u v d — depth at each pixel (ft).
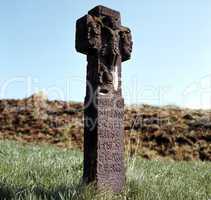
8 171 27.55
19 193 21.94
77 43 25.67
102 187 23.86
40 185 24.53
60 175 27.68
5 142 57.77
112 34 25.38
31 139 86.43
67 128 90.94
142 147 76.74
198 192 28.37
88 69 25.64
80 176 28.86
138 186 25.20
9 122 95.40
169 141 79.56
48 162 33.73
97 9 25.77
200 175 39.06
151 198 23.82
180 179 34.27
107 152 24.59
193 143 79.41
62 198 20.98
